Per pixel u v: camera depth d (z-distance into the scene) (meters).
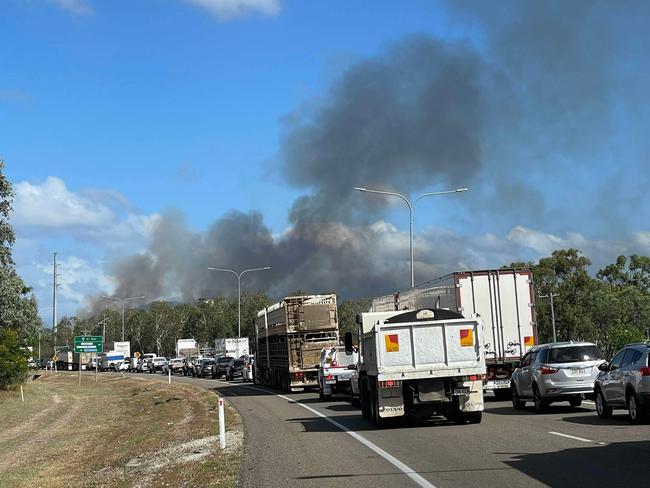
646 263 96.38
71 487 15.02
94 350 71.38
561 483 9.72
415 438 15.71
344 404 28.36
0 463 22.05
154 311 154.12
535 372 20.55
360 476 11.16
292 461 13.36
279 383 40.28
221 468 13.12
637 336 48.28
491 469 11.13
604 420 17.69
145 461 16.75
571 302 82.81
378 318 20.95
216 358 70.50
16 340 53.06
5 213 46.78
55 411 40.47
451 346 17.97
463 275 24.61
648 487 9.20
